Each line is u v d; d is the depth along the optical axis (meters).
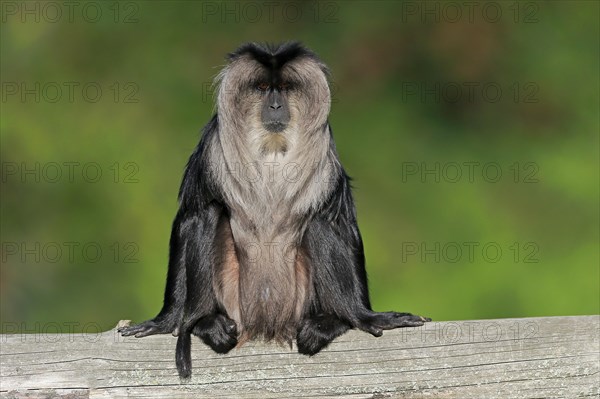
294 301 30.17
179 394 26.58
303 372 26.62
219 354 26.81
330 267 29.05
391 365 26.55
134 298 63.66
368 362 26.61
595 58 73.81
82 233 66.19
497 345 26.38
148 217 65.56
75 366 26.39
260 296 29.84
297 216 29.34
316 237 29.28
